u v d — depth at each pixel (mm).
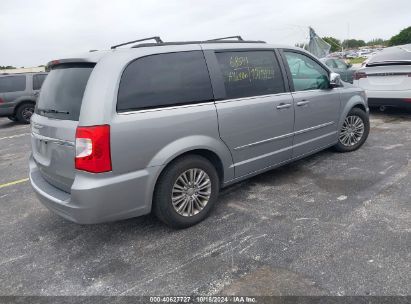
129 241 3391
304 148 4668
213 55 3637
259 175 4840
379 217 3451
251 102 3857
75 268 3018
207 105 3490
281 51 4336
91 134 2822
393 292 2443
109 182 2930
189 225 3545
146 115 3072
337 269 2723
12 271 3033
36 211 4258
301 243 3115
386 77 7344
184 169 3389
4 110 11422
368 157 5254
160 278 2793
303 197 4055
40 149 3455
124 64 3021
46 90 3514
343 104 5180
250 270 2801
